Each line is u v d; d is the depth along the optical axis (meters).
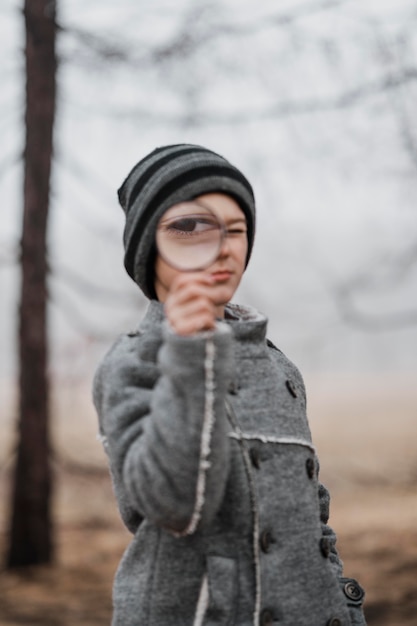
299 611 1.87
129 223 2.04
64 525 11.16
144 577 1.90
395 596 7.48
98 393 1.96
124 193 2.13
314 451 2.03
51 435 9.71
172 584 1.86
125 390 1.88
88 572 9.26
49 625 7.32
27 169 9.32
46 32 8.68
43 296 9.43
